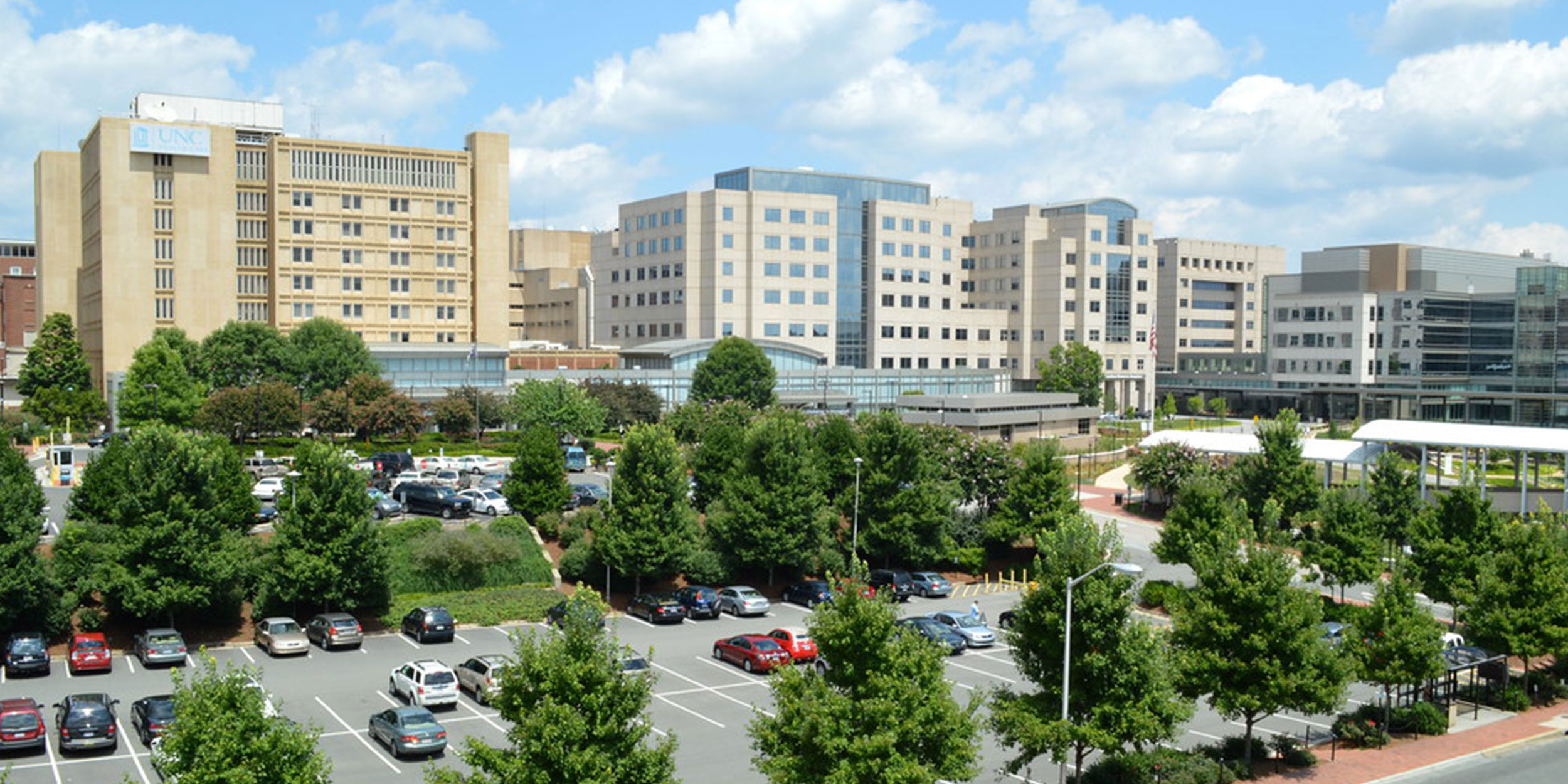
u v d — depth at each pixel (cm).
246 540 7100
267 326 15138
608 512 7694
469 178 18100
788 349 18088
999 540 8919
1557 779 4638
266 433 13138
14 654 5581
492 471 11219
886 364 19912
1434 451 14238
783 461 7950
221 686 3131
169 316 16338
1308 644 4569
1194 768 4388
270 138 17075
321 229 17050
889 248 19888
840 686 3659
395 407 12756
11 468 6444
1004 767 4628
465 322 18075
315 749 4606
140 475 6334
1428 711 5300
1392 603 5291
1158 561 8956
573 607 3369
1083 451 15450
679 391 16838
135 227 16112
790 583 8138
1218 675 4588
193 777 2952
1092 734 3922
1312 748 4997
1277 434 9169
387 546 6981
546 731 3088
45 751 4544
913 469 8350
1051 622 4116
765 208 18712
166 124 16138
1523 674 6059
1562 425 18450
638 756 3231
